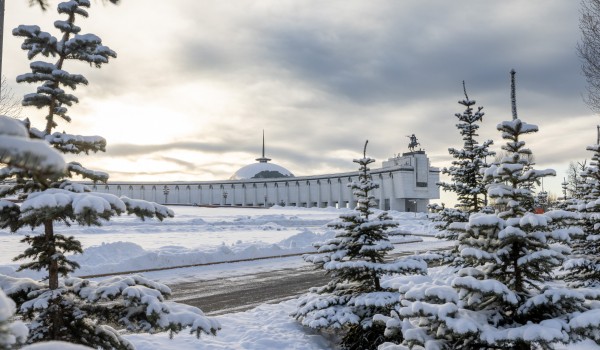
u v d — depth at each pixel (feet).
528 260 20.33
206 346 31.27
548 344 17.80
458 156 44.04
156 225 136.87
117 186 431.84
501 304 20.67
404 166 297.53
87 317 17.66
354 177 342.44
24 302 16.62
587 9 63.21
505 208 23.88
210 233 129.18
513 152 23.97
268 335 34.76
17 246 82.53
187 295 51.13
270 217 179.11
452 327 18.02
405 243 117.91
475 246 22.54
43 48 17.97
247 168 504.84
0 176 16.49
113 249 69.00
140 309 17.29
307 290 54.24
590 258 42.93
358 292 34.58
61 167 4.64
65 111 18.74
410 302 20.75
